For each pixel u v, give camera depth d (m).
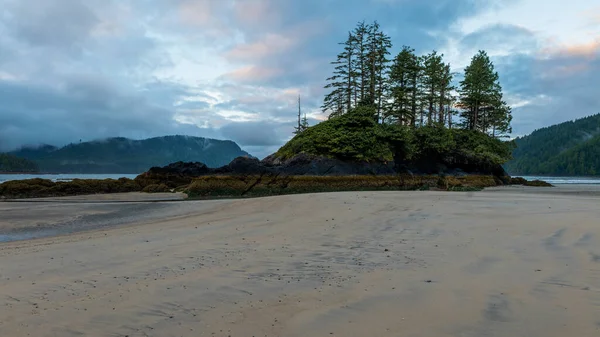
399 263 6.16
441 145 38.38
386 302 4.43
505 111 48.50
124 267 6.41
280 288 5.08
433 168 38.94
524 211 11.39
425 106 46.56
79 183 30.02
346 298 4.62
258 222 11.60
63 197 26.66
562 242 7.01
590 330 3.51
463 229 8.73
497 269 5.57
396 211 12.02
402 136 37.25
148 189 31.89
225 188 29.05
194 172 36.50
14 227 13.28
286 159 36.62
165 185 32.81
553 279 5.00
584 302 4.18
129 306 4.51
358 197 17.20
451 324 3.76
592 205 13.16
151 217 15.48
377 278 5.38
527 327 3.62
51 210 17.66
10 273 6.18
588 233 7.62
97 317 4.19
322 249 7.42
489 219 9.95
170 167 36.44
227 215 14.27
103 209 18.05
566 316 3.84
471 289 4.74
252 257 6.89
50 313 4.32
